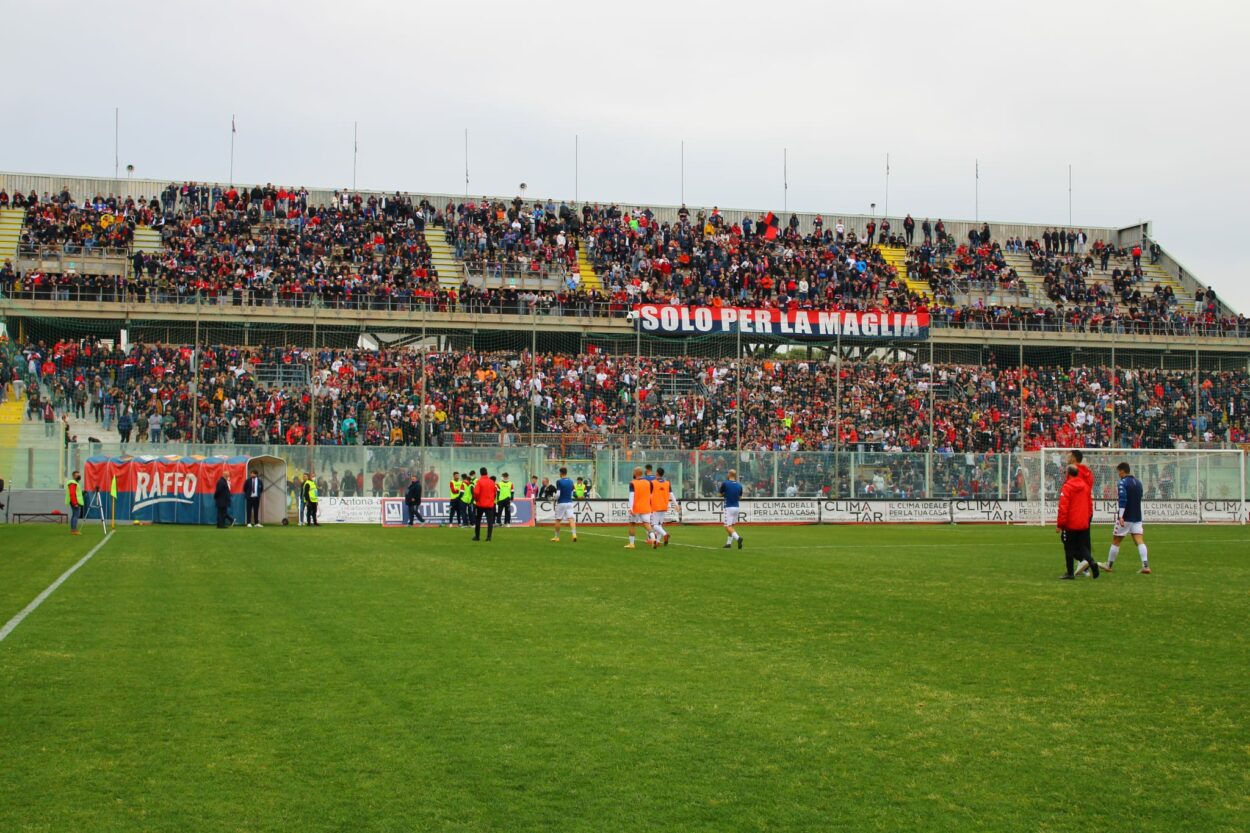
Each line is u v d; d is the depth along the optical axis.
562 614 17.67
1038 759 9.41
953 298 72.75
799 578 24.16
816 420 61.22
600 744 9.76
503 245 70.56
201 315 58.59
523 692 11.73
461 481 47.00
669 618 17.34
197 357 52.22
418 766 9.11
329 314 60.22
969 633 16.00
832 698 11.57
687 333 63.06
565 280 68.19
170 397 53.97
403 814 7.99
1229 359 71.44
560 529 45.41
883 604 19.39
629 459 50.38
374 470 47.72
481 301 62.41
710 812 8.07
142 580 22.39
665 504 34.38
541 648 14.38
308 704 11.14
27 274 59.31
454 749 9.59
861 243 78.50
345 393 56.72
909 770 9.08
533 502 48.66
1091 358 71.06
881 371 64.62
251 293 60.28
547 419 58.25
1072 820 7.95
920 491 52.47
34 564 25.95
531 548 33.28
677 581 23.25
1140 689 12.12
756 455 51.16
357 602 18.98
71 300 57.47
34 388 53.22
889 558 30.42
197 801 8.23
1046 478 53.03
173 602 18.81
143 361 55.94
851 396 63.03
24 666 12.96
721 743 9.83
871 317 65.00
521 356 61.34
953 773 9.01
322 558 28.30
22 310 56.34
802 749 9.66
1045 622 17.19
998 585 22.89
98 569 24.73
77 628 15.80
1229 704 11.41
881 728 10.38
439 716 10.69
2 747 9.59
